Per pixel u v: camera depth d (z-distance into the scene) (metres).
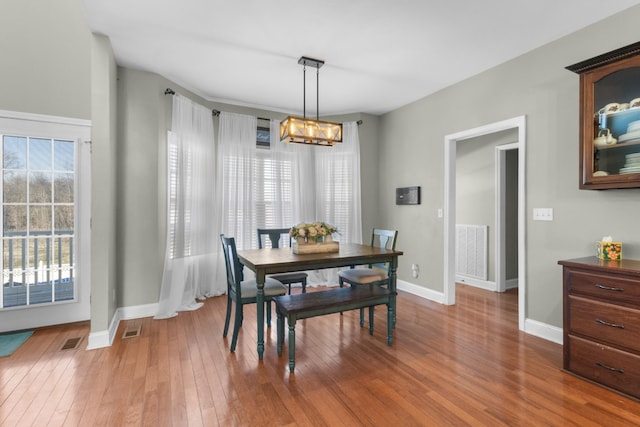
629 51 2.10
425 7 2.32
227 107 4.38
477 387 2.08
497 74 3.27
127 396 1.99
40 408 1.87
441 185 3.95
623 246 2.37
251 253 3.03
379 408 1.87
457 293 4.43
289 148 4.75
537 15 2.42
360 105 4.54
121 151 3.28
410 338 2.89
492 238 4.59
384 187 4.91
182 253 3.61
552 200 2.80
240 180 4.36
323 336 2.95
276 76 3.55
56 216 3.20
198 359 2.48
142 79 3.38
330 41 2.81
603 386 2.05
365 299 2.65
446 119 3.87
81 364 2.39
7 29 3.05
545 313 2.86
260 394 2.01
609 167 2.30
